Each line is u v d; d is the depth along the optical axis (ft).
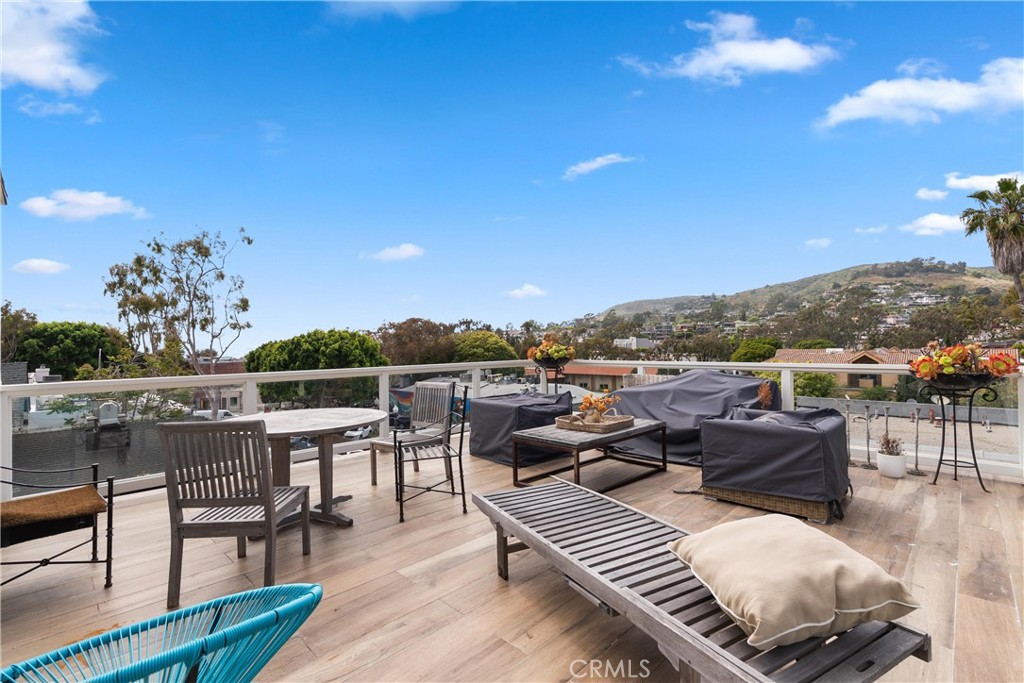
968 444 14.40
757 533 5.69
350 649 6.77
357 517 11.85
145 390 14.10
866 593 4.87
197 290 62.18
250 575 9.09
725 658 4.60
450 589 8.34
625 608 5.73
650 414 16.90
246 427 7.96
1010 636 6.87
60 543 10.67
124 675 2.77
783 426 11.35
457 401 15.03
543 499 9.41
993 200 39.34
